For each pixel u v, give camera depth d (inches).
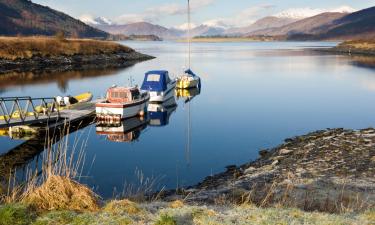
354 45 7839.6
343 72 3528.5
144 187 784.9
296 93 2284.7
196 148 1128.2
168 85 2012.8
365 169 734.5
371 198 545.6
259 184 676.7
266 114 1654.8
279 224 363.3
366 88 2495.1
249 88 2522.1
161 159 1018.7
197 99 2095.2
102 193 756.6
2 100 1142.3
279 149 1039.0
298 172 751.1
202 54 6638.8
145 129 1392.7
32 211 361.4
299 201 532.4
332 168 757.9
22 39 4512.8
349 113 1688.0
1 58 3722.9
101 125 1455.5
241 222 364.8
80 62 4439.0
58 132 1289.4
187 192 695.7
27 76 3061.0
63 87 2487.7
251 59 5334.6
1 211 339.6
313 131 1291.8
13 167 936.9
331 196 552.4
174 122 1514.5
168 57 5723.4
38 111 1402.6
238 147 1138.7
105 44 5315.0
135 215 370.0
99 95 2192.4
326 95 2203.5
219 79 3026.6
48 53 4281.5
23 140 1195.3
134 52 5674.2
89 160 994.7
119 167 941.8
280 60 5142.7
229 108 1806.1
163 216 347.6
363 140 975.6
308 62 4768.7
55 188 386.0
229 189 644.7
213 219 364.5
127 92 1546.5
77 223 338.6
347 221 383.2
